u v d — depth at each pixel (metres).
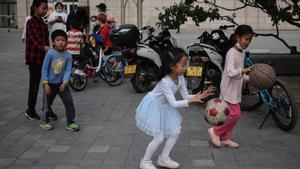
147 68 9.01
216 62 7.81
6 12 32.91
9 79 10.66
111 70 9.76
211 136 5.68
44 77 6.26
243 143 5.84
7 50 17.41
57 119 7.02
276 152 5.49
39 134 6.24
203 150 5.56
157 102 4.81
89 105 7.95
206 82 7.80
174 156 5.34
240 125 6.68
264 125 6.67
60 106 7.85
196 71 7.69
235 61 5.56
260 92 6.71
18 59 14.48
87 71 9.61
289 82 9.98
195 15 9.16
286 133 6.27
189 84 7.92
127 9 29.39
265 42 19.16
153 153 4.97
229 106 5.50
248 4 9.29
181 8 9.14
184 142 5.87
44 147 5.68
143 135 6.16
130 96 8.70
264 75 6.02
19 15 31.95
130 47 8.95
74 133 6.28
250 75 6.19
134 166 5.02
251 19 29.08
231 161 5.18
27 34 6.80
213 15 9.23
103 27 10.00
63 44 6.24
